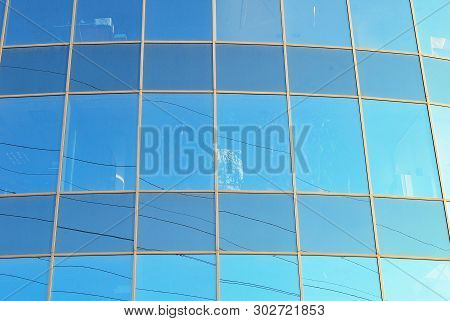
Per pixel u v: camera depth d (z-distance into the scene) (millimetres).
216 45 17906
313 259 15992
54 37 18016
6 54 17906
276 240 16062
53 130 17078
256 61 17812
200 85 17438
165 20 18172
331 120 17438
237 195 16391
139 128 16969
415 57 18531
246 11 18359
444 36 19062
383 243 16375
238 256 15867
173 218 16109
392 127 17641
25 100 17406
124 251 15789
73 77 17547
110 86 17422
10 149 16953
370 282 15961
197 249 15859
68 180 16547
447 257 16516
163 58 17703
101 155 16766
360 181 16922
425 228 16719
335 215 16469
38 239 15961
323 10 18641
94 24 18141
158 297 15430
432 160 17547
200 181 16453
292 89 17594
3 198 16422
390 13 18922
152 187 16375
